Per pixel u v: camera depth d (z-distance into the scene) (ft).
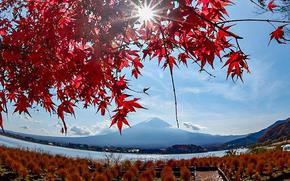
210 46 6.69
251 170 35.55
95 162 49.14
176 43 6.82
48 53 6.98
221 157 57.11
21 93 7.38
